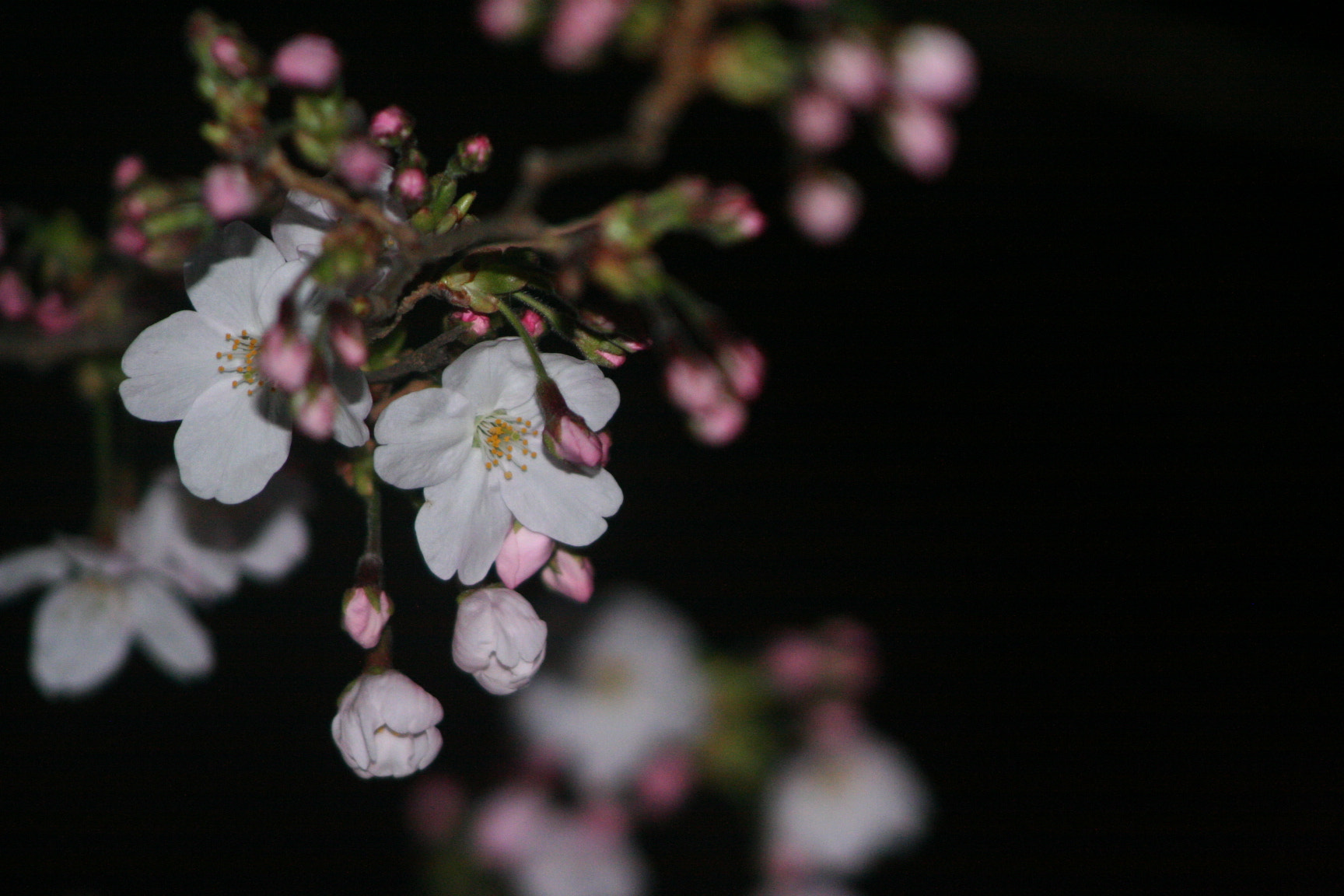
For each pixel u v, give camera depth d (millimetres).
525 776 862
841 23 693
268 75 715
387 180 727
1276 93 862
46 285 783
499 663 734
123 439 786
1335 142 862
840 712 857
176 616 792
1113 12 860
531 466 736
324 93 715
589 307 725
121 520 779
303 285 721
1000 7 857
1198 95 863
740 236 704
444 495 732
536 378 732
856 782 860
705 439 715
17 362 781
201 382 738
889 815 860
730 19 710
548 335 748
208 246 734
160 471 782
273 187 717
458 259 732
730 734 855
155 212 725
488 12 694
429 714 733
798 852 861
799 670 857
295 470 784
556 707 859
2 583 777
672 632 864
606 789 859
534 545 737
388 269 722
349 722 733
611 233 702
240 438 737
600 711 858
